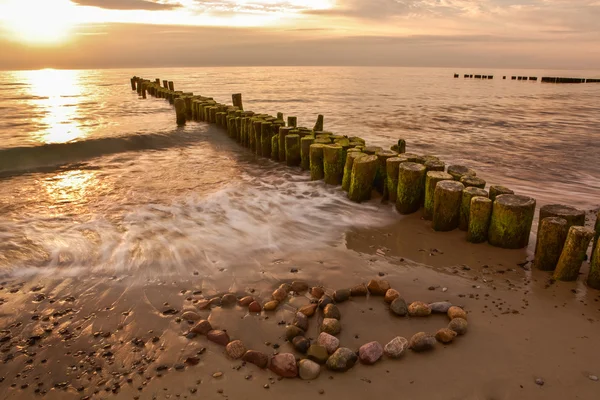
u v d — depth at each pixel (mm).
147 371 3125
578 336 3488
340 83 53344
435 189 5672
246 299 4027
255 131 10906
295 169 9305
